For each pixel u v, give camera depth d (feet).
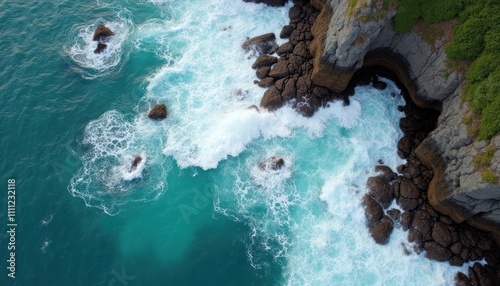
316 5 145.07
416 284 103.71
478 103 102.73
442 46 113.29
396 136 126.21
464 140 103.76
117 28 153.69
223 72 141.59
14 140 123.44
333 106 130.72
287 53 139.44
